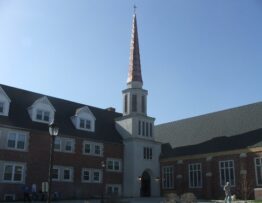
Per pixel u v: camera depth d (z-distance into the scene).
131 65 57.81
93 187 47.22
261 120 47.91
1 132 40.00
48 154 43.50
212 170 48.00
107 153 50.41
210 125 54.75
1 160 39.25
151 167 53.66
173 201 34.41
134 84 56.25
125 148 52.94
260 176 42.81
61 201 39.16
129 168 51.38
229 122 52.19
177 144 56.06
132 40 59.62
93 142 49.03
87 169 47.16
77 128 48.56
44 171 42.62
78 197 45.03
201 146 51.47
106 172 49.53
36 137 42.94
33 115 44.19
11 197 39.22
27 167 41.22
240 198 44.00
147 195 53.22
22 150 41.31
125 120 54.41
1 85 45.91
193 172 50.31
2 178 38.97
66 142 45.94
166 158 54.38
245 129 48.50
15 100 45.09
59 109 49.78
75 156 46.25
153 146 54.91
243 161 44.66
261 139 44.59
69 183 44.75
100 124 53.47
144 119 54.72
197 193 48.97
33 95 48.41
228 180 45.94
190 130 57.25
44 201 39.09
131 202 38.16
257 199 41.72
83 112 49.84
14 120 41.97
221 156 47.50
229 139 48.72
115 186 50.19
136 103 55.22
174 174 52.72
